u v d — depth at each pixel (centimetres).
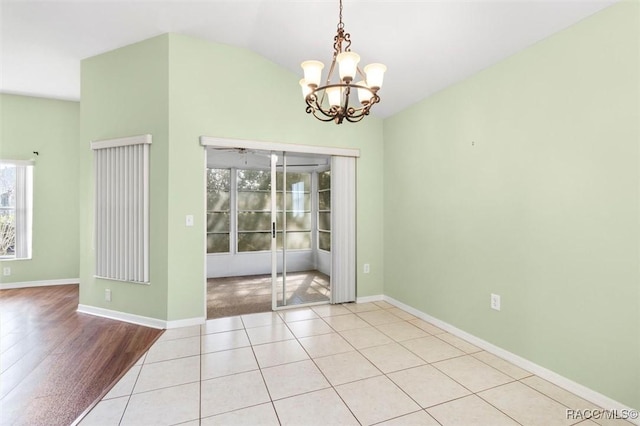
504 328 256
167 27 304
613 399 189
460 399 203
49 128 477
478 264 279
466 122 291
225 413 188
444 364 248
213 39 328
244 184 571
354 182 406
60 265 486
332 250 396
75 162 492
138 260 325
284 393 209
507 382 222
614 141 187
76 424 178
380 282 420
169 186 314
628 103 180
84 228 360
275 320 342
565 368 214
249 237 575
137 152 325
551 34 219
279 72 364
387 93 352
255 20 291
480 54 258
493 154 264
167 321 316
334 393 209
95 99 349
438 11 229
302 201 415
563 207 214
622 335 185
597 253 196
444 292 318
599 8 192
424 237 345
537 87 229
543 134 226
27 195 469
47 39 317
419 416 187
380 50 288
